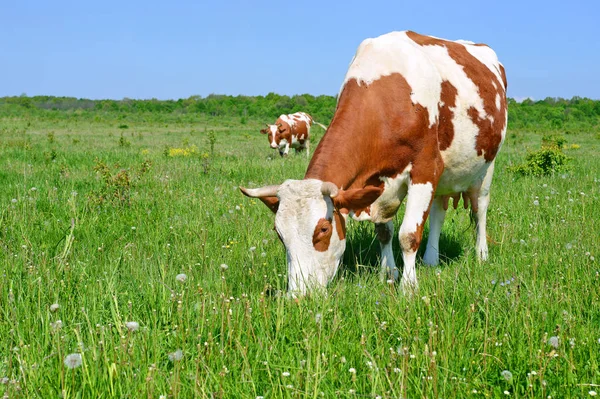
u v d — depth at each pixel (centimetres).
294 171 1204
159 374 295
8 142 2002
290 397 272
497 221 745
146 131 4397
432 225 647
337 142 485
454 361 323
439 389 291
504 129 650
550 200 868
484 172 645
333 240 443
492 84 628
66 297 417
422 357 316
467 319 355
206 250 577
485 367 317
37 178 1023
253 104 8712
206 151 1803
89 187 952
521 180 1129
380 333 356
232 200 852
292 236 428
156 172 1128
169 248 600
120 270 501
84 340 349
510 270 507
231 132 4444
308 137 2259
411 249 529
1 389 280
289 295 407
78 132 3909
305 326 365
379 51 532
